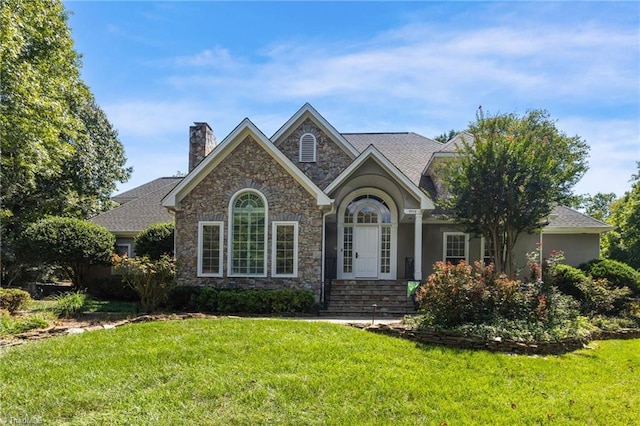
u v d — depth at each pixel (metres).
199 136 19.86
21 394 6.03
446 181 16.33
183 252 16.03
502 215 15.14
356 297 15.94
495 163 14.73
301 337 8.87
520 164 14.65
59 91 20.30
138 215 23.53
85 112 29.11
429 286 10.52
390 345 8.76
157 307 14.65
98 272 21.73
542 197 14.86
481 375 7.39
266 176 16.05
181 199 16.20
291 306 14.61
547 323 10.27
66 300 13.52
